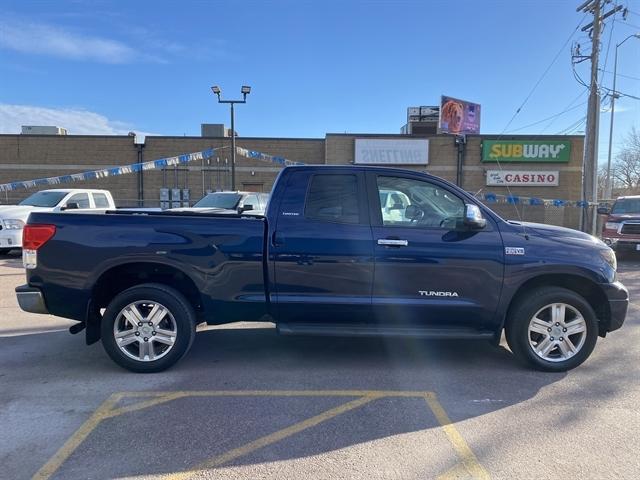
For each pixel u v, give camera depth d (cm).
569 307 469
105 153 2723
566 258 462
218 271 457
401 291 459
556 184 2720
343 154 2716
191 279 458
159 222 457
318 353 529
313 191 470
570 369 475
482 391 425
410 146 2719
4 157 2720
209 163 2733
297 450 322
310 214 465
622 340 582
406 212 471
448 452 321
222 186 2741
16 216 1232
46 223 455
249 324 651
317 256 455
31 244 454
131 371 463
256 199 1521
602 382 448
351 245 455
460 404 398
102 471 296
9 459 309
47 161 2723
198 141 2730
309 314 466
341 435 343
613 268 478
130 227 455
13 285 915
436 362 503
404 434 345
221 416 371
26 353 520
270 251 455
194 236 455
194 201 2736
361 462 308
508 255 459
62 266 453
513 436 343
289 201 468
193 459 311
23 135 2714
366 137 2705
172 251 452
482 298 462
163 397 407
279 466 303
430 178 477
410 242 456
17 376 454
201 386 432
